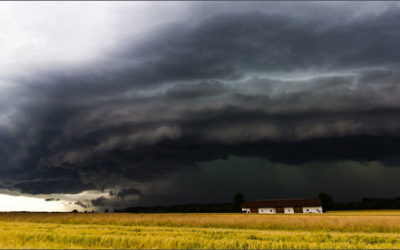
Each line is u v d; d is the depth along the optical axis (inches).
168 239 701.9
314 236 835.4
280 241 721.0
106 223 1398.9
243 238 795.4
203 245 669.3
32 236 729.6
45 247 596.7
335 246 673.6
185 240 700.0
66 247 610.2
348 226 1099.9
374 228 1075.9
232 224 1237.1
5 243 629.9
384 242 775.1
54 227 1094.4
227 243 682.2
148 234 844.0
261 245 677.3
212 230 1047.6
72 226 1171.9
